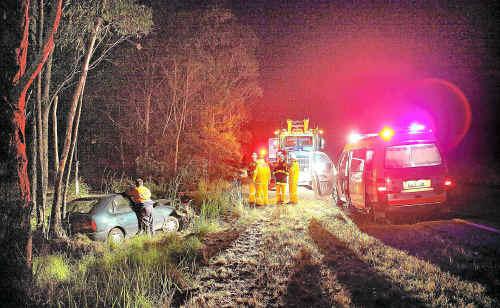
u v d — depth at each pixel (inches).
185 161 769.6
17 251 155.7
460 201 426.9
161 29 716.7
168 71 764.6
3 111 156.3
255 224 372.5
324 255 247.8
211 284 211.6
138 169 739.4
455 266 209.3
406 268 211.5
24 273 156.9
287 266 230.2
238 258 257.8
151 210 360.8
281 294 189.0
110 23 402.6
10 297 151.3
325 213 402.6
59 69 415.8
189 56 757.9
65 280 215.3
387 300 171.6
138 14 402.9
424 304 164.6
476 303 162.4
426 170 327.9
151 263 236.8
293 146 699.4
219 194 517.7
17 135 160.7
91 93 700.0
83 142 778.2
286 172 477.7
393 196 322.3
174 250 280.1
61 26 379.2
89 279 215.8
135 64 723.4
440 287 180.2
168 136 780.6
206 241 317.7
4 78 156.6
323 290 188.9
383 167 328.2
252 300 182.2
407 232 296.4
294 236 303.9
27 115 394.3
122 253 266.2
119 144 810.2
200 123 808.9
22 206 159.9
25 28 163.8
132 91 756.0
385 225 330.6
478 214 355.6
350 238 284.7
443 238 272.4
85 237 331.6
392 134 336.8
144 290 193.5
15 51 159.5
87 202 369.7
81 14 378.6
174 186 651.5
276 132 718.5
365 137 386.6
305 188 656.4
